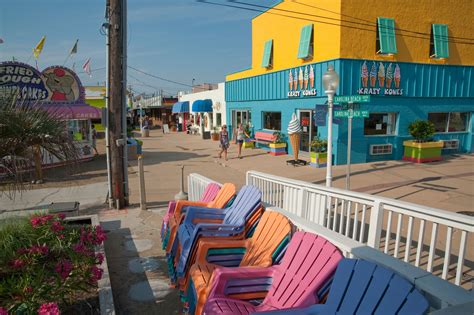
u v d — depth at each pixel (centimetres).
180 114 4028
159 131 4138
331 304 233
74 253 383
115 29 774
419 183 1011
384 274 218
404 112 1452
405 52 1421
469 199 825
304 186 509
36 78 1445
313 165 1356
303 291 278
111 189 832
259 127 1984
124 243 608
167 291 437
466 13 1521
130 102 4859
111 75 793
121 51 791
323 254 283
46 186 1084
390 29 1365
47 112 377
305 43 1477
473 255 498
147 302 411
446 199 830
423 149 1366
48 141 369
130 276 480
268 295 305
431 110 1512
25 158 366
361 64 1349
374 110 1391
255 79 1986
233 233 436
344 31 1309
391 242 558
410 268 240
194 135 3306
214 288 304
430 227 614
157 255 553
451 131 1612
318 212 486
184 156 1816
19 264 346
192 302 344
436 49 1463
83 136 1700
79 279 351
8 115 344
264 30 1853
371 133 1427
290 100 1652
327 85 712
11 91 375
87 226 530
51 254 410
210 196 618
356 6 1312
